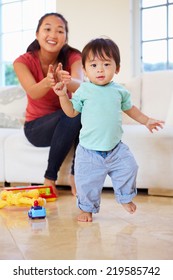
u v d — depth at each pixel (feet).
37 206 6.32
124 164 6.07
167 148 7.74
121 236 5.17
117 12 13.32
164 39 13.43
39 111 8.69
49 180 8.05
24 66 8.21
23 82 8.00
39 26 8.17
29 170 9.02
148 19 13.69
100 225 5.76
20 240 5.07
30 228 5.66
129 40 13.21
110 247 4.71
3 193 7.23
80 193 6.06
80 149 6.15
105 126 5.99
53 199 7.61
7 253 4.54
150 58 13.73
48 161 8.09
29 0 15.78
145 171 7.92
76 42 14.06
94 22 13.69
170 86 10.80
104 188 8.95
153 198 7.73
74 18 14.05
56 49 8.13
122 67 13.32
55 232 5.42
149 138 7.84
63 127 7.91
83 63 6.25
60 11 14.33
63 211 6.73
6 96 12.04
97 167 6.03
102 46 6.06
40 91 7.57
